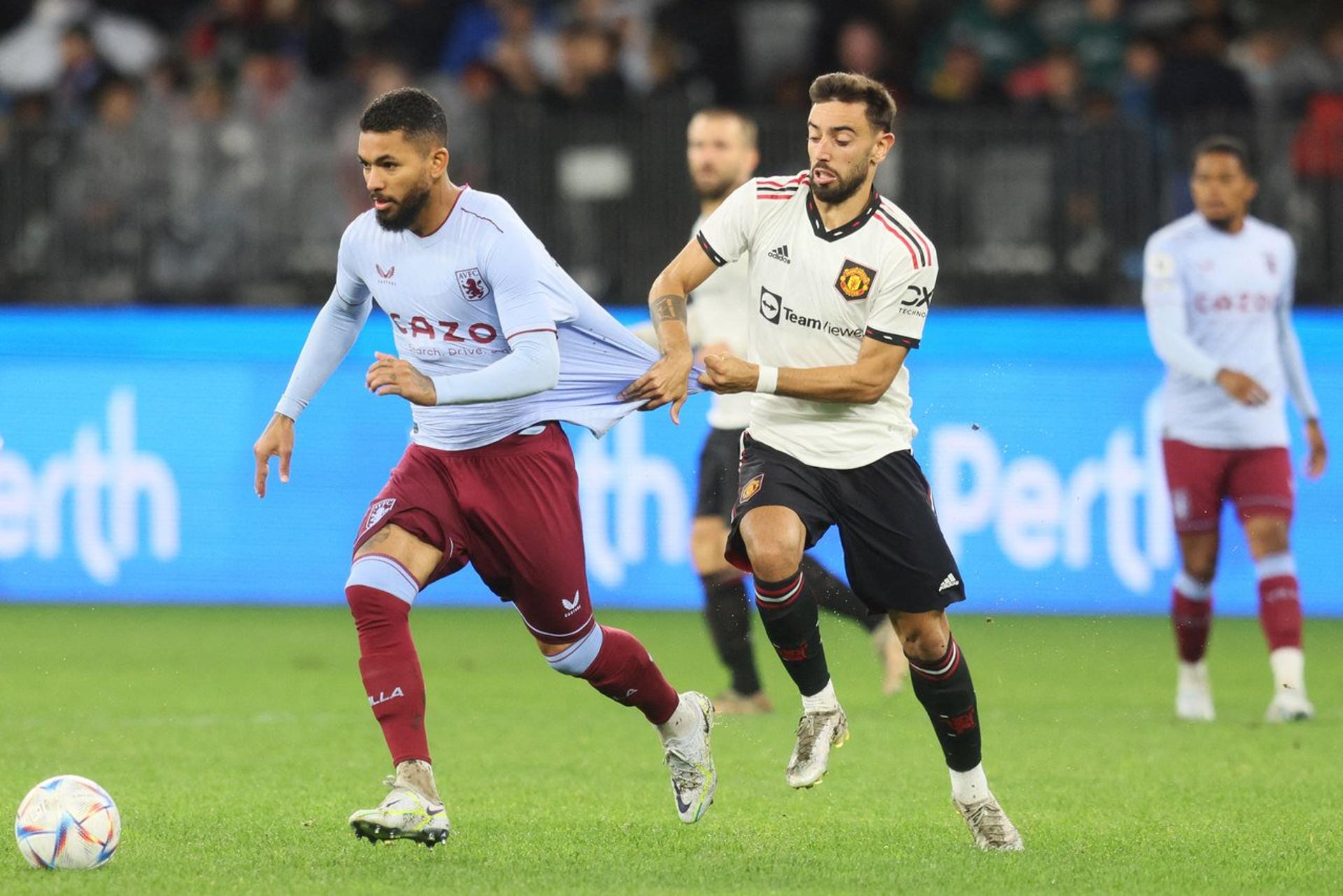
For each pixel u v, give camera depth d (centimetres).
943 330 4650
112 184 4856
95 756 2678
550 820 2188
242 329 4691
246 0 5588
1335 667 3941
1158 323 3284
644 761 2680
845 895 1744
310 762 2630
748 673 3134
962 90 5256
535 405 1989
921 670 2006
